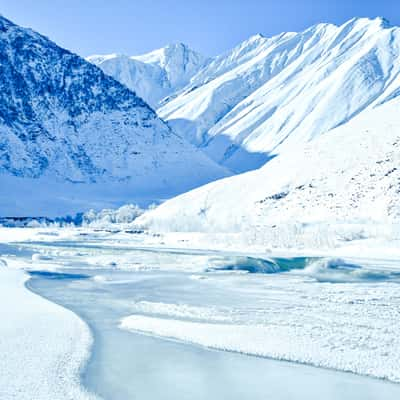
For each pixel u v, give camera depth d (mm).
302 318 24406
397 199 90625
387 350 18562
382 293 33188
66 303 29203
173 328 21828
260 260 51688
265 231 82688
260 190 120312
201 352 18844
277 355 18266
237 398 14562
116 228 123938
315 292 33781
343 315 25141
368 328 22016
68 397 13977
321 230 79312
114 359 17750
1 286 33969
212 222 112625
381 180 99875
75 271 46375
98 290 34781
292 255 65438
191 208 125375
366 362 17297
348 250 68625
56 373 15805
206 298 31234
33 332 20469
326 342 19547
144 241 95312
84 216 168875
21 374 15500
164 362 17609
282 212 104938
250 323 23297
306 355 18047
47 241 100562
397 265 52844
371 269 49031
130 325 22781
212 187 134500
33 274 43531
